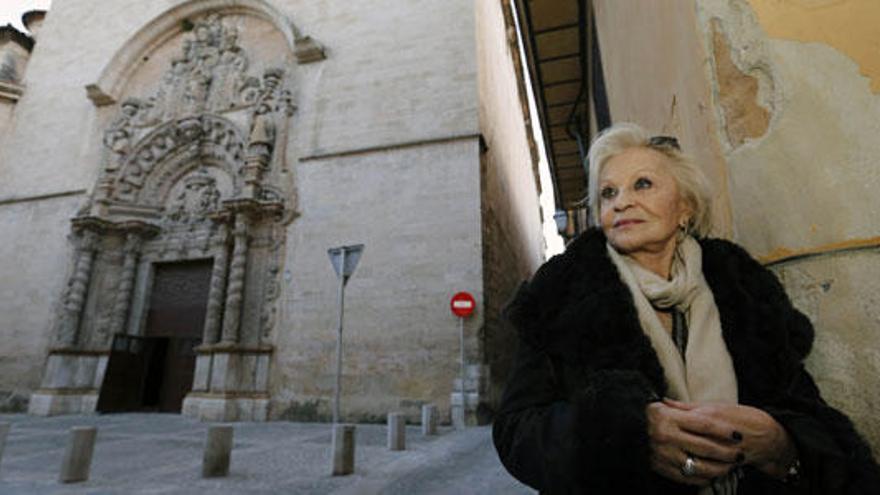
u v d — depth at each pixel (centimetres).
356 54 1517
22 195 1727
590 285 123
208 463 553
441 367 1125
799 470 88
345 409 1148
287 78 1572
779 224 138
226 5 1756
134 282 1496
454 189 1270
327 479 533
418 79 1424
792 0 139
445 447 755
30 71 1970
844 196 119
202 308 1435
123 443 810
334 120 1457
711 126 177
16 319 1541
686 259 129
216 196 1526
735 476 104
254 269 1340
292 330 1255
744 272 122
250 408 1177
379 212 1305
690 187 143
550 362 123
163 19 1831
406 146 1350
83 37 1950
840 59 124
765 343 108
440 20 1475
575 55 1191
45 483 521
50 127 1830
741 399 107
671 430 87
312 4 1642
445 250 1220
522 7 1049
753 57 152
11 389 1451
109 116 1770
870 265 113
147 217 1570
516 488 478
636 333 111
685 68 224
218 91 1645
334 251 872
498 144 1770
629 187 140
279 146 1464
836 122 123
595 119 1141
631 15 450
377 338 1189
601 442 88
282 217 1377
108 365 1362
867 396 110
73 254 1559
